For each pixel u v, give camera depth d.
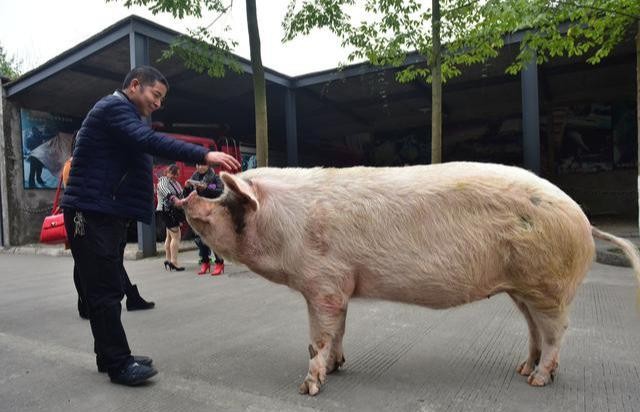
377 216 2.79
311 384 2.88
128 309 5.19
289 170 3.10
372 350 3.66
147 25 10.18
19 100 13.88
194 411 2.72
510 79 15.24
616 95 18.11
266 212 2.88
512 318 4.42
